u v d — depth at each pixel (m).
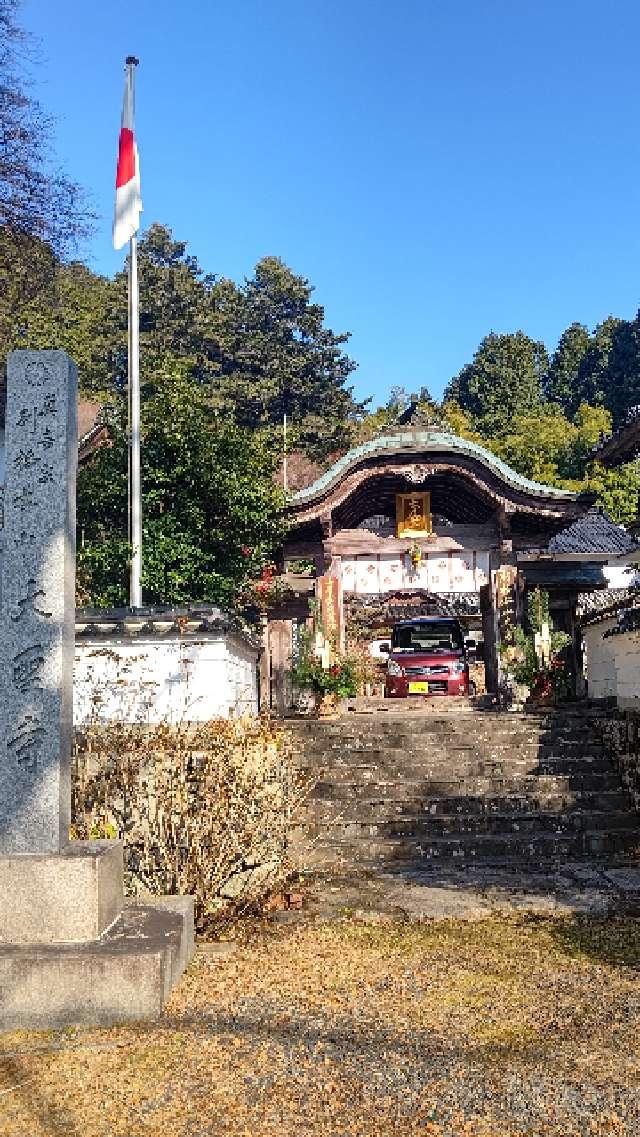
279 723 12.95
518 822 10.15
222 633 10.29
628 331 87.56
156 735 7.73
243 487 17.28
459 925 7.15
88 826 7.38
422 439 17.97
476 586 18.36
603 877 8.59
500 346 93.56
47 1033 4.82
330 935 6.88
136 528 15.05
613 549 27.84
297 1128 3.67
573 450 66.50
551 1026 4.82
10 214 20.55
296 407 61.19
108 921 5.57
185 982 5.63
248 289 65.50
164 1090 4.04
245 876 8.02
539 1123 3.70
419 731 12.64
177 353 54.38
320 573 18.42
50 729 5.59
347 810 10.52
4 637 5.66
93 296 48.38
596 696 14.53
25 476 5.84
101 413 17.98
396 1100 3.92
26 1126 3.74
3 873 5.30
